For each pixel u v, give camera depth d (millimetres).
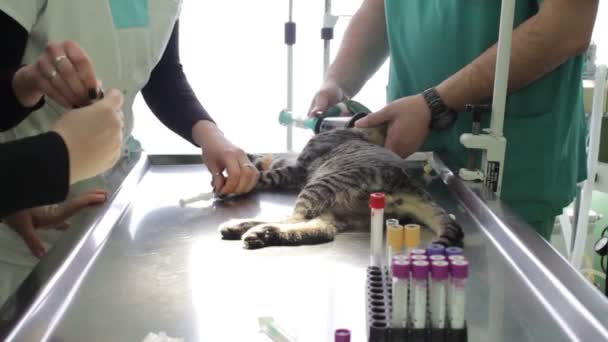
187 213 955
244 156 1104
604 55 2023
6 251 1089
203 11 2197
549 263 647
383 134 1147
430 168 1193
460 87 1084
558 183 1250
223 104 2289
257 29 2227
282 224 825
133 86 1189
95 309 602
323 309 598
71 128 632
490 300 612
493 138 968
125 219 912
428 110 1094
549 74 1177
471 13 1209
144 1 1172
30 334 521
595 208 2117
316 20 1856
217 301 618
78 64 754
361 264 723
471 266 699
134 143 1332
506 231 757
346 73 1486
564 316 561
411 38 1319
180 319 580
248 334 547
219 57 2256
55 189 600
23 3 981
